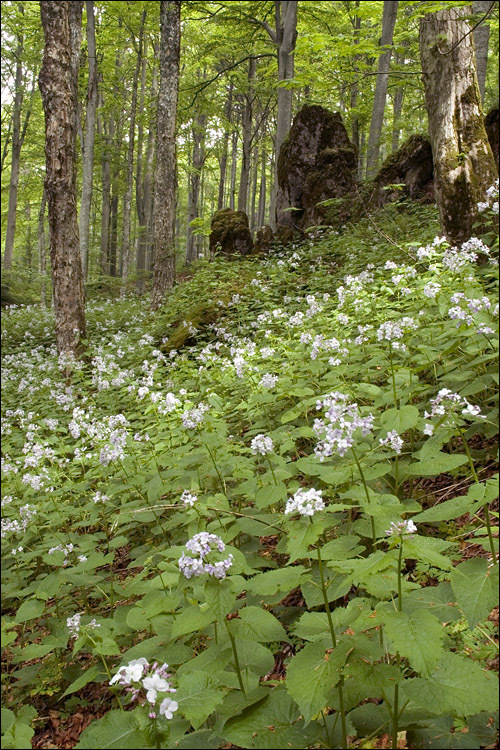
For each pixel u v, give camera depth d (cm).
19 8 2353
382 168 1603
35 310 2297
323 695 203
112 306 1964
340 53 1168
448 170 711
